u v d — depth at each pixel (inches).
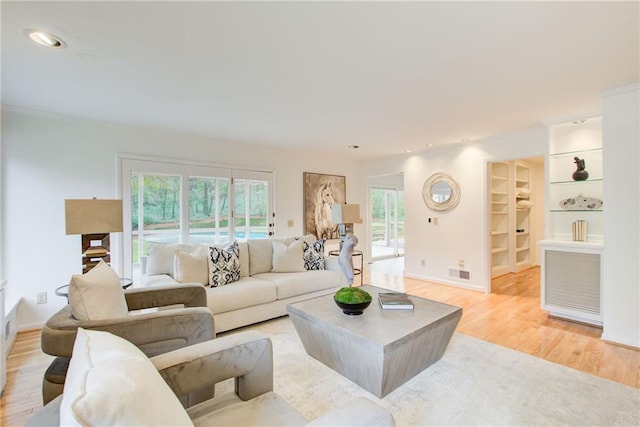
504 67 90.2
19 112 123.7
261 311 128.2
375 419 36.4
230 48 79.0
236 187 186.9
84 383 28.3
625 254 108.0
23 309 124.3
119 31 70.9
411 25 69.5
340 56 83.6
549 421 70.8
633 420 70.9
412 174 220.2
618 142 108.0
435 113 131.7
